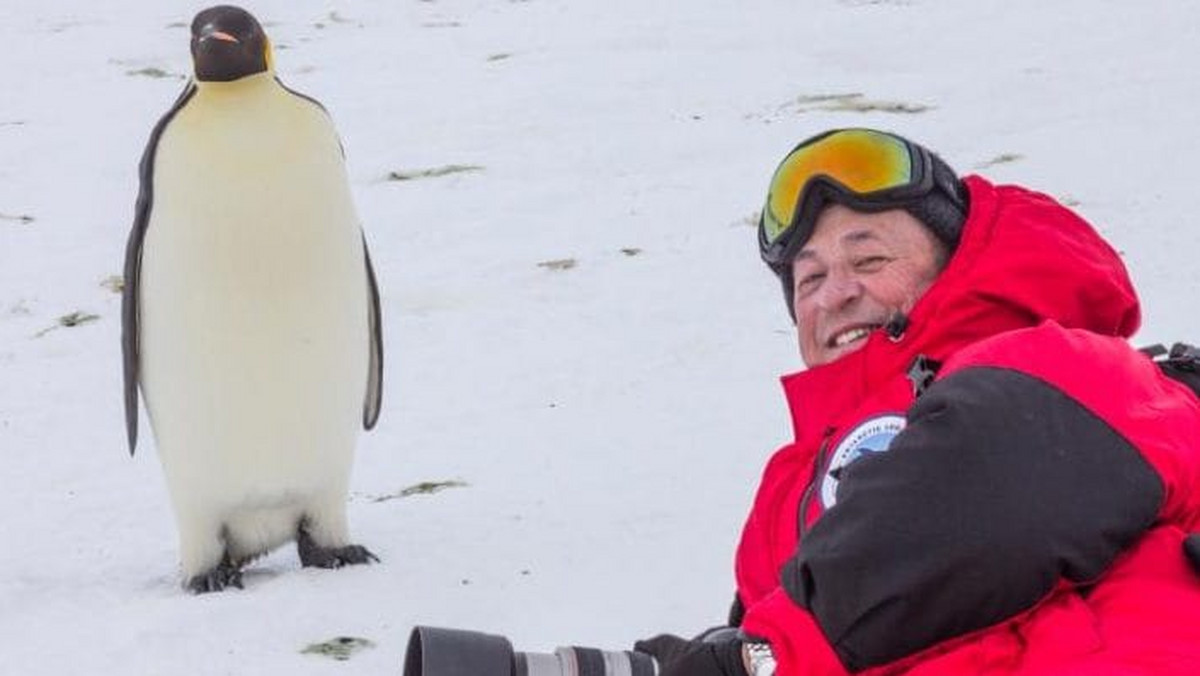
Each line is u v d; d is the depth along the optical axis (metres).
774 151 23.08
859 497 4.46
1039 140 21.75
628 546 11.05
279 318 11.52
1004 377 4.52
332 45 31.41
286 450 11.65
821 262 5.43
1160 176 19.89
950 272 5.22
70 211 22.58
